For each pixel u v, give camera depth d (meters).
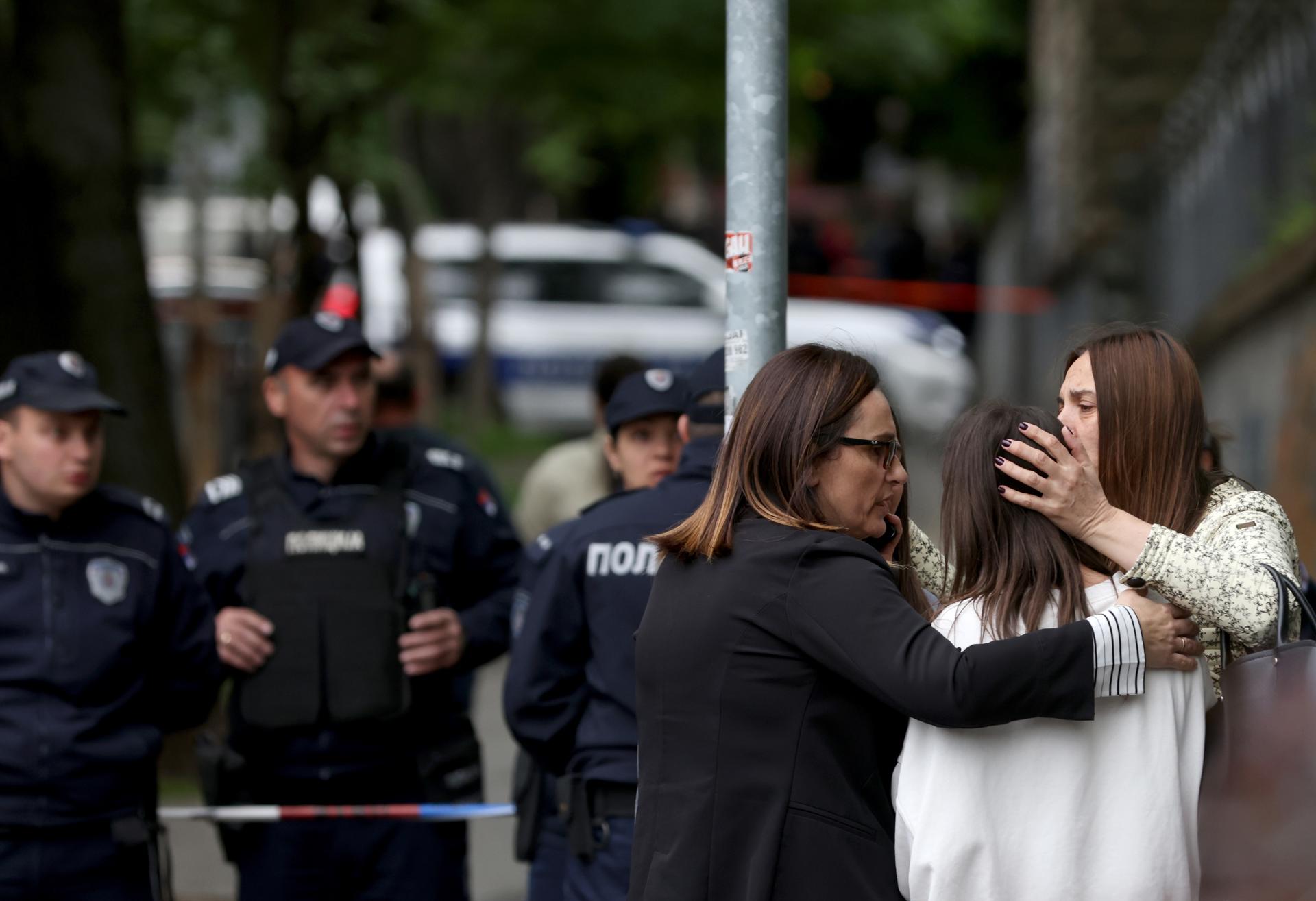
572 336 53.47
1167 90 47.00
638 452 13.34
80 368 12.27
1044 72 64.69
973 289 67.56
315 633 13.39
